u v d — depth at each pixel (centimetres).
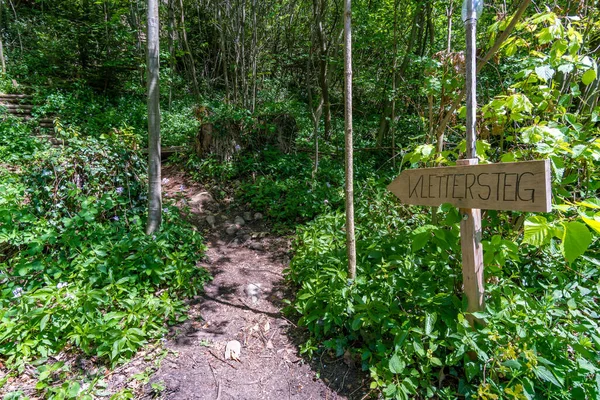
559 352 156
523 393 147
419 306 200
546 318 165
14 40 1105
